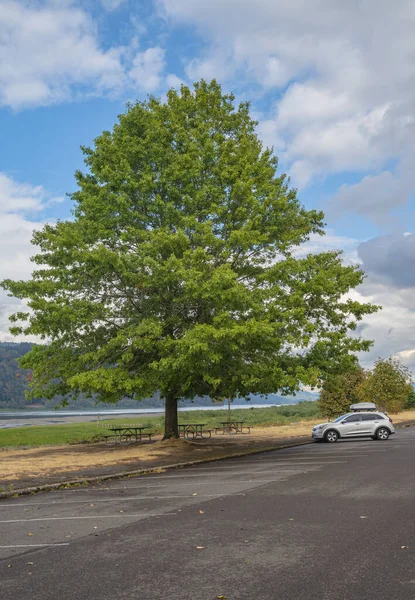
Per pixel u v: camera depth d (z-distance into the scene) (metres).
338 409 45.72
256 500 11.69
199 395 28.09
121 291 25.02
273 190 25.75
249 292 23.16
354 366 25.64
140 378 23.00
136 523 9.61
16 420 84.62
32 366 25.12
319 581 6.05
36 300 23.05
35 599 5.73
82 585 6.16
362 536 8.12
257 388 24.64
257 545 7.76
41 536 8.80
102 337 24.95
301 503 11.12
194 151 25.62
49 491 14.41
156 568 6.75
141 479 16.58
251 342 22.56
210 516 10.04
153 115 26.95
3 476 16.59
